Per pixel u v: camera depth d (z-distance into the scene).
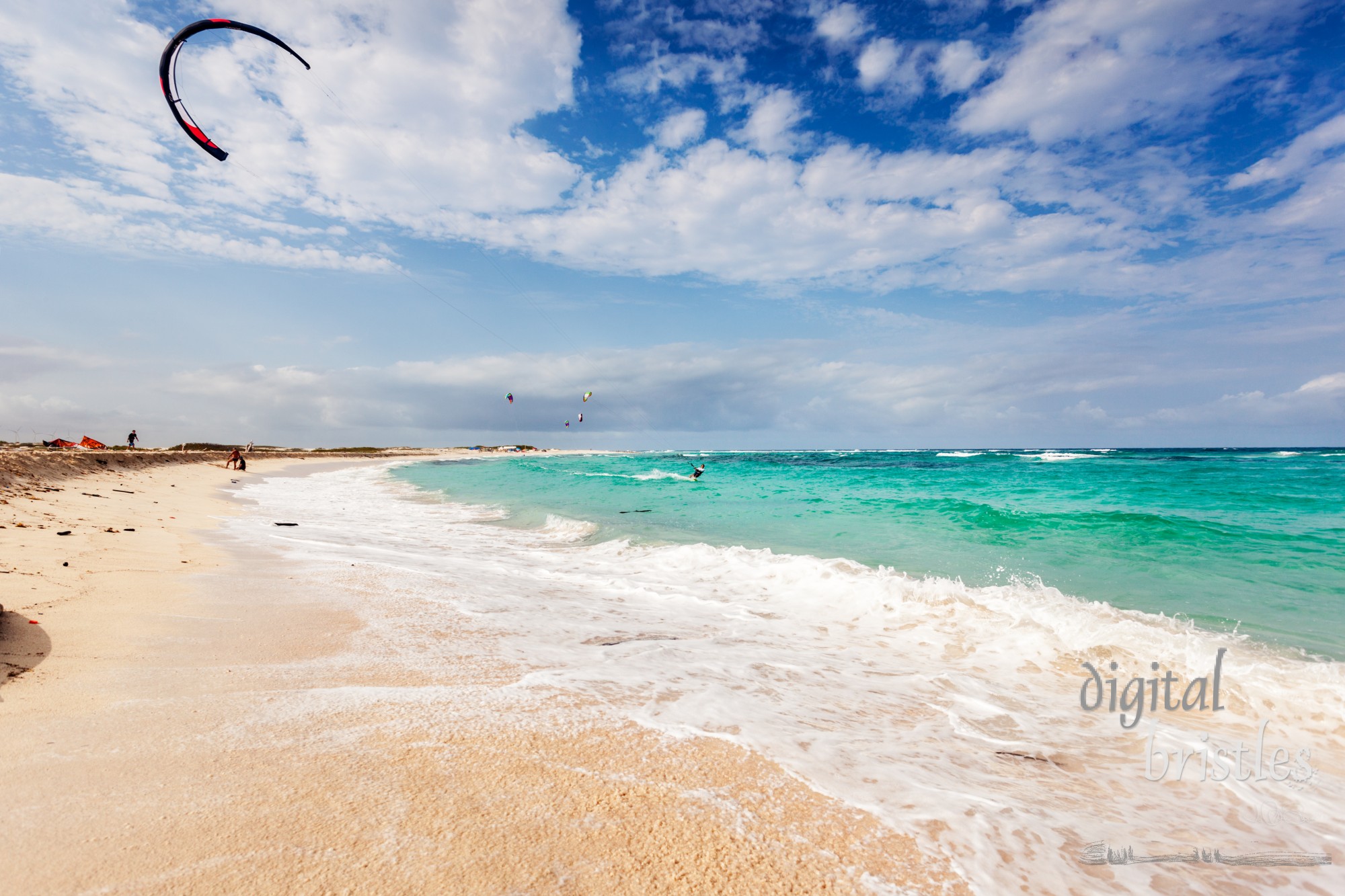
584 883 1.85
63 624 4.12
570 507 16.84
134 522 9.68
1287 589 7.09
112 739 2.61
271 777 2.37
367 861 1.88
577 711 3.25
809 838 2.20
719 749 2.89
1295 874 2.26
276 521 12.26
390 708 3.14
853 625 6.08
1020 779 2.91
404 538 10.93
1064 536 10.70
